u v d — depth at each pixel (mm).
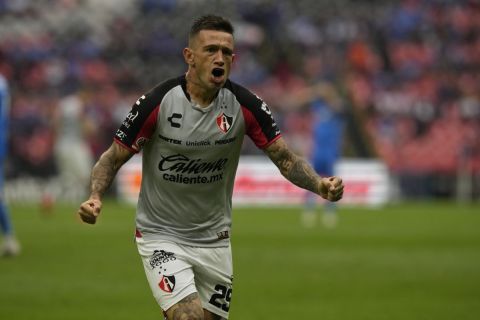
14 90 106938
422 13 126375
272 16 125000
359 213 80125
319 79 109312
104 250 49156
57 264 43156
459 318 30312
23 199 93375
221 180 20656
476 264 45156
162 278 19938
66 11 122750
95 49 114312
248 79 113000
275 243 54562
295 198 90625
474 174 100438
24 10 121125
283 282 38656
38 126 99062
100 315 30547
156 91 20000
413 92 113562
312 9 126125
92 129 78688
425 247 52938
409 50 121062
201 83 19656
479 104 112750
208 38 19469
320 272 41875
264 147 20828
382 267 43781
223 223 21109
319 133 69688
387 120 109438
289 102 106125
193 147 20000
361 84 113562
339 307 32438
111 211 78500
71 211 77938
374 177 91062
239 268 43188
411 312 31375
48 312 31016
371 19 125375
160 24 122750
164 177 20375
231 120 20219
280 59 117875
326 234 60656
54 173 94375
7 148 94688
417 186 100438
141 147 20312
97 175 19984
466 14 127000
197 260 20672
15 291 35344
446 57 121000
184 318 19094
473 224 68875
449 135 107625
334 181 19156
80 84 108688
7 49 111438
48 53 112062
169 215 20703
